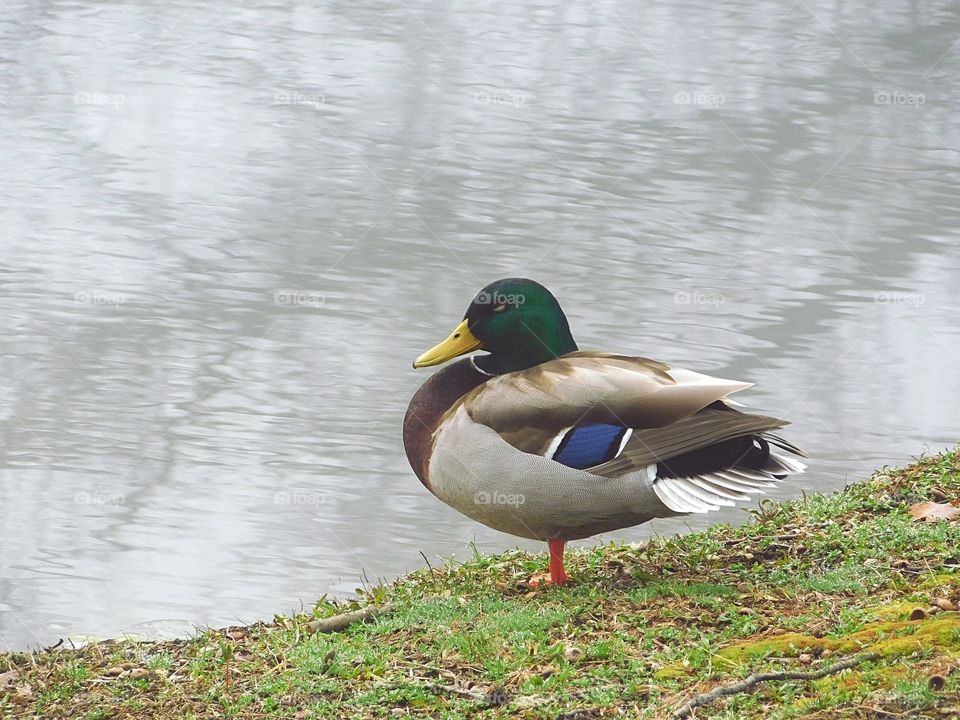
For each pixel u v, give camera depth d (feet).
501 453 27.78
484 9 132.67
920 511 30.86
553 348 30.63
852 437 46.32
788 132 94.63
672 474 26.89
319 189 78.95
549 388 27.84
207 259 66.64
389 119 95.45
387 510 40.60
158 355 54.03
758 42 120.98
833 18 130.52
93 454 44.62
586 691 22.08
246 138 90.12
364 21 126.62
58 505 40.83
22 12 124.57
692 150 89.40
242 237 70.18
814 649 22.44
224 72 107.45
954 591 24.72
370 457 44.65
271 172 82.58
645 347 55.42
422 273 64.54
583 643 24.14
